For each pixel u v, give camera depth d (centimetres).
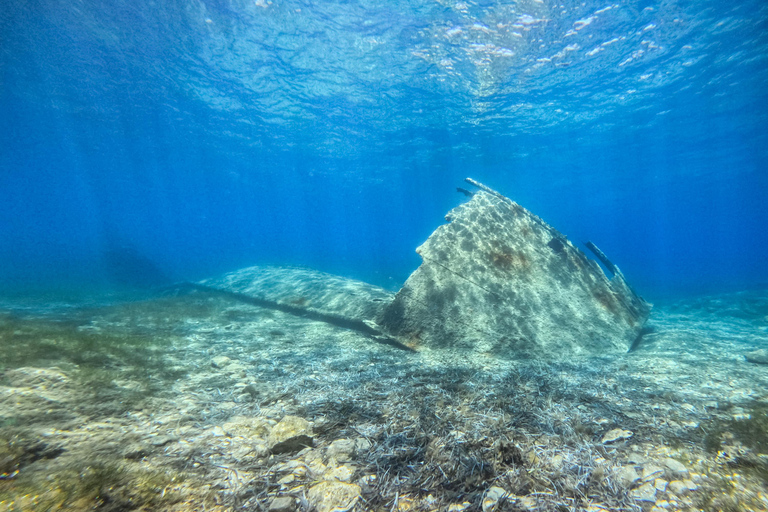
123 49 1341
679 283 2092
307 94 1720
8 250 3916
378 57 1359
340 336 583
